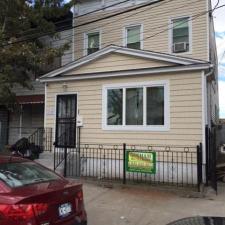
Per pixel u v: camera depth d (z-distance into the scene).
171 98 11.56
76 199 5.39
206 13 15.17
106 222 7.35
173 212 8.02
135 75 12.24
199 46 15.19
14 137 19.56
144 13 16.64
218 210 8.16
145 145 11.84
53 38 18.44
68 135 13.55
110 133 12.53
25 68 16.86
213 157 10.18
